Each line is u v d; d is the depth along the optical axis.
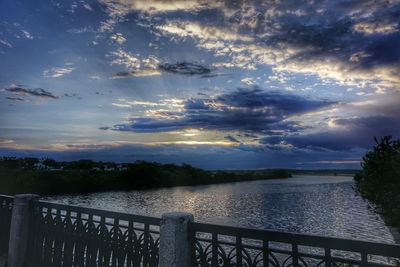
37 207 5.72
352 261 2.85
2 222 6.26
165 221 3.85
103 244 4.62
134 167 103.94
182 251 3.79
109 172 91.94
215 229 3.70
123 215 4.42
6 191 59.19
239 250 3.53
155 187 107.44
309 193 100.50
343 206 65.19
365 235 33.81
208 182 149.25
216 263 3.67
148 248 4.11
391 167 7.50
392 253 2.64
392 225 7.69
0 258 6.08
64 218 5.25
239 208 61.50
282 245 17.91
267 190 115.56
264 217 51.53
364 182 8.06
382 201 7.69
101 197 71.62
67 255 5.05
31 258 5.64
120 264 4.38
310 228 41.53
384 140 7.84
